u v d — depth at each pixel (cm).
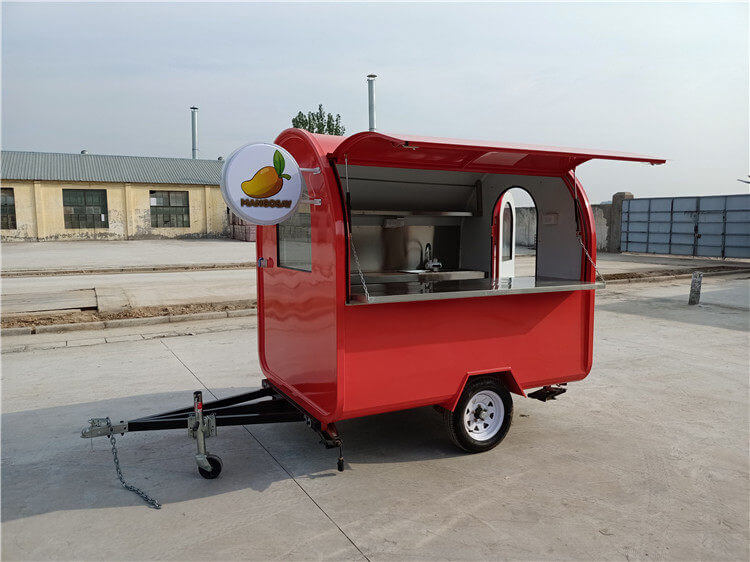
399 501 366
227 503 362
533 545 317
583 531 332
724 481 398
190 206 3481
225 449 449
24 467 412
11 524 336
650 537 327
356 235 530
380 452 445
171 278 1512
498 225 568
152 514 348
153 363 695
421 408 555
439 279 529
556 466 420
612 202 2650
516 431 491
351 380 380
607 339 853
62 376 638
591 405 560
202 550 311
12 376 637
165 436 475
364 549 312
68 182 3164
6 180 3036
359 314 379
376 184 516
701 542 322
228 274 1630
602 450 450
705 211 2250
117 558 303
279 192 382
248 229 3097
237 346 784
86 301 1091
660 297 1283
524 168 482
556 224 502
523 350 453
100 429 382
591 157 404
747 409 549
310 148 402
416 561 301
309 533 328
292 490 380
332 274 373
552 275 511
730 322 988
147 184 3356
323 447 454
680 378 652
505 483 392
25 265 1794
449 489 383
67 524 337
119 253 2319
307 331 418
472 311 424
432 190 554
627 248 2588
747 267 1941
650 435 483
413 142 329
